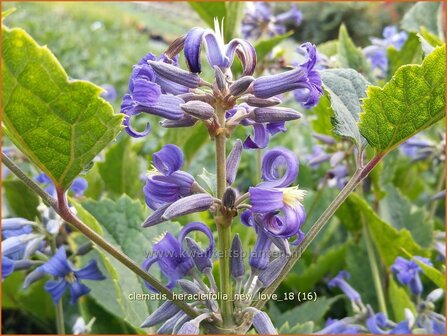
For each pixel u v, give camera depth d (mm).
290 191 140
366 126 153
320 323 279
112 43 1106
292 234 137
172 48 145
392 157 315
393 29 392
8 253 227
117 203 233
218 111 143
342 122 160
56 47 913
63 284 233
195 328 139
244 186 393
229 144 365
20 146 135
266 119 143
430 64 143
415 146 342
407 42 324
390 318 285
